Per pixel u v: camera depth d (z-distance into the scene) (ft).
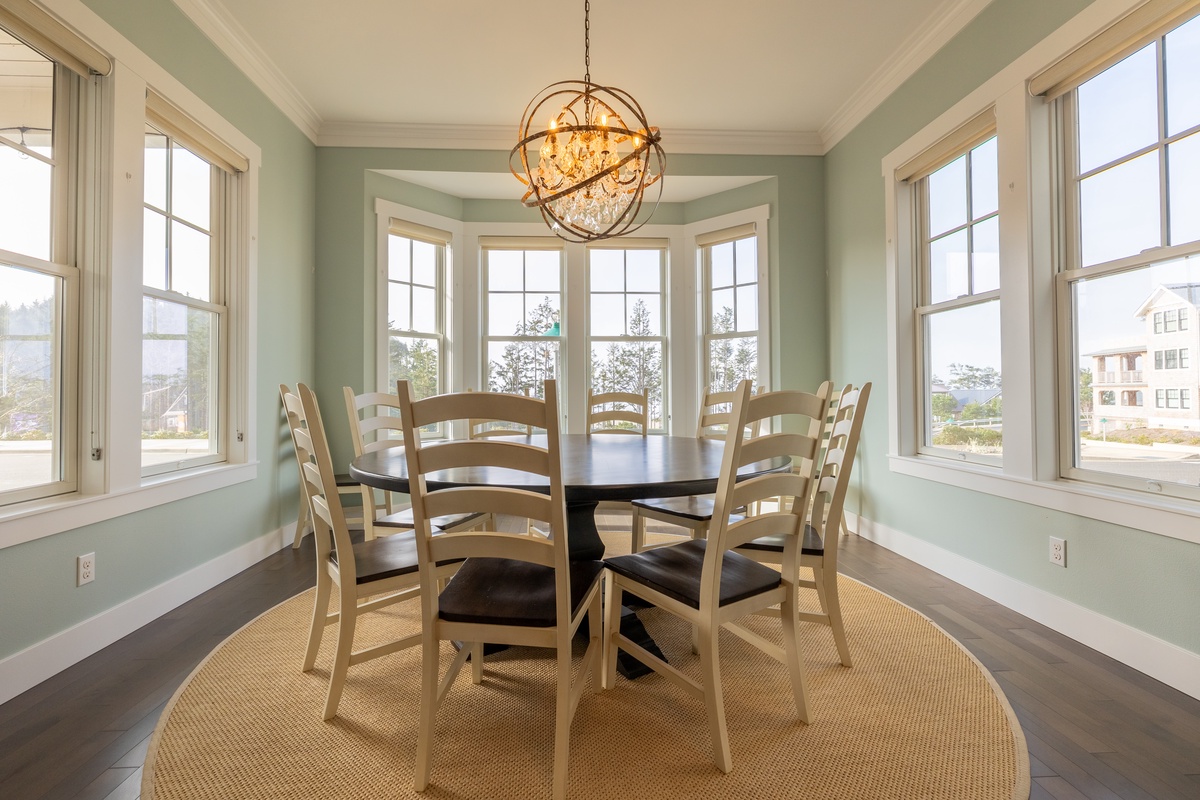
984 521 8.56
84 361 6.94
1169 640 5.88
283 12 9.23
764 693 5.68
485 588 4.79
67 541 6.30
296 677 5.96
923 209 10.68
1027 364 7.75
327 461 5.22
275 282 11.28
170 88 8.16
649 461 6.39
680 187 14.74
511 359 15.44
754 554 6.30
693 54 10.53
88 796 4.21
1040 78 7.54
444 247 15.08
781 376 14.01
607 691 5.75
